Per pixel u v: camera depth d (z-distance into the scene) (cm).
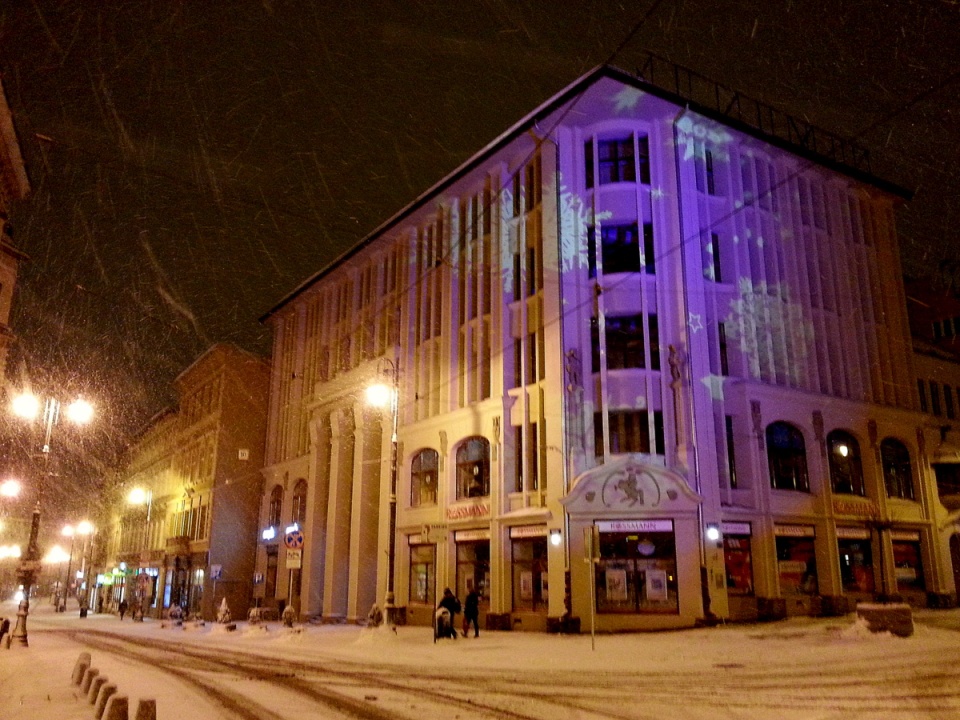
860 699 1068
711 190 3012
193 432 5728
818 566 2800
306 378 4709
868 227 3531
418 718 986
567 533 2533
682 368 2652
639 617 2431
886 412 3198
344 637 2589
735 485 2722
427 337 3516
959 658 1435
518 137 3047
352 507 3712
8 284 3422
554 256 2823
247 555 4972
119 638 2873
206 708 1068
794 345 3025
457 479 3133
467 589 2969
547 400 2731
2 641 2292
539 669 1519
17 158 3103
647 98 2830
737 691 1165
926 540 3152
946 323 4188
